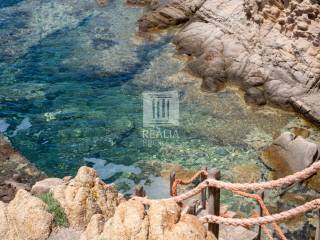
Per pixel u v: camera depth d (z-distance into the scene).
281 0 26.03
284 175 19.64
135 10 35.69
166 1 34.03
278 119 23.34
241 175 19.75
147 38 31.30
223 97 25.16
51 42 32.03
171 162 20.80
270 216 8.87
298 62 24.42
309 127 22.67
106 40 31.61
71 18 35.12
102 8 36.44
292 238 16.20
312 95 23.59
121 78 27.53
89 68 28.75
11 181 18.78
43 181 13.14
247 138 22.12
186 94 25.56
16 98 26.38
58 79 27.98
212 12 30.00
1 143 22.05
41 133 23.30
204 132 22.66
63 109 25.25
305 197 18.30
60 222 9.76
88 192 10.24
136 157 21.25
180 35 30.00
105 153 21.67
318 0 23.89
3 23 34.97
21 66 29.53
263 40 26.12
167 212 8.85
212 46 27.70
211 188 9.36
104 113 24.67
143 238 8.48
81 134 23.11
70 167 20.83
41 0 38.88
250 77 25.33
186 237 8.46
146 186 19.30
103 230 8.98
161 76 27.27
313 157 19.61
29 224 9.50
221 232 12.23
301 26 24.59
